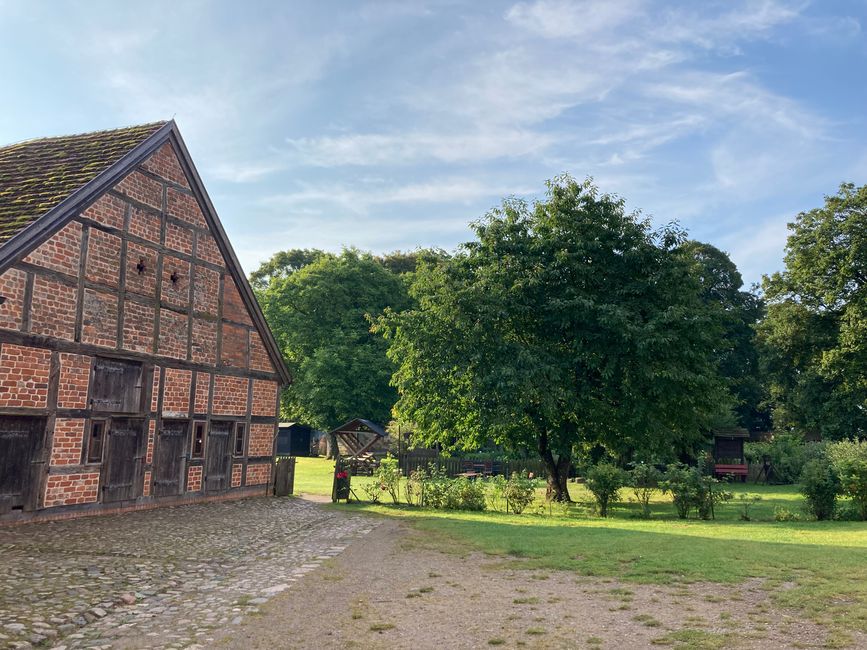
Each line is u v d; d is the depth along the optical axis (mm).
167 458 17172
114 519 14539
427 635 6676
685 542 12234
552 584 8938
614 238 23422
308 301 50188
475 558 10961
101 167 15648
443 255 25891
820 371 41094
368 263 52000
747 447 39656
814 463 18516
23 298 13305
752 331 51531
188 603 7941
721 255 51719
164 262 17266
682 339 21469
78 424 14523
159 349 16984
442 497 20328
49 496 13805
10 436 13109
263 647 6352
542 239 23203
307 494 23141
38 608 7367
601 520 17828
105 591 8273
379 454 42531
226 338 19609
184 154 18047
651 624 6887
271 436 21594
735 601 7750
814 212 42500
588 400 22594
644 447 23328
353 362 47312
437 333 23031
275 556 11117
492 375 20750
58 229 14086
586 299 21469
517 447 25281
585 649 6152
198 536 12875
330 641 6520
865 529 15094
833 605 7348
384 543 12508
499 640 6457
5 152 18688
